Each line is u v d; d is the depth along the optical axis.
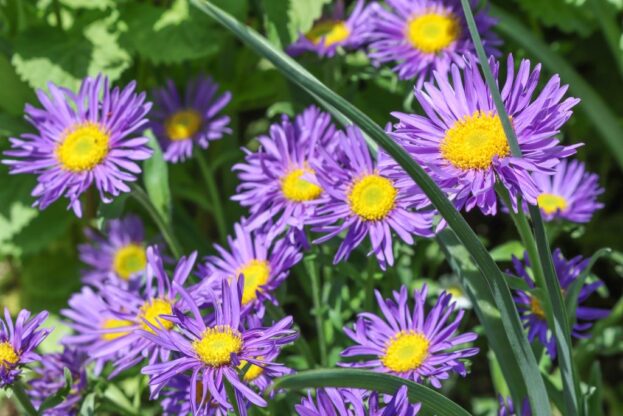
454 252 0.65
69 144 0.66
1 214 0.79
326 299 0.72
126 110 0.66
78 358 0.68
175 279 0.66
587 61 0.88
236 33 0.59
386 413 0.60
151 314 0.66
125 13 0.79
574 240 0.85
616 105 0.87
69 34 0.78
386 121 0.81
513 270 0.75
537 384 0.61
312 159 0.67
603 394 0.80
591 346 0.73
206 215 0.86
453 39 0.71
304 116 0.69
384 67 0.75
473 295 0.64
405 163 0.58
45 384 0.68
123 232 0.82
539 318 0.67
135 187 0.67
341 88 0.78
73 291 0.84
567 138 0.86
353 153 0.65
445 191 0.60
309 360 0.68
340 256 0.65
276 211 0.67
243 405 0.60
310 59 0.76
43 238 0.82
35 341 0.63
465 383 0.80
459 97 0.61
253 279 0.65
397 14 0.74
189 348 0.61
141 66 0.83
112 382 0.70
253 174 0.68
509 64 0.60
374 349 0.64
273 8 0.77
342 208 0.65
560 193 0.72
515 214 0.61
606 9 0.78
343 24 0.77
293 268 0.76
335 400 0.60
